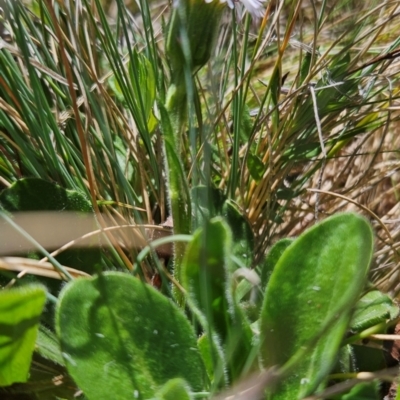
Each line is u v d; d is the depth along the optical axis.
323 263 0.18
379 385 0.20
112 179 0.27
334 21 0.37
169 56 0.20
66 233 0.23
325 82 0.31
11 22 0.27
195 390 0.18
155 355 0.18
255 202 0.29
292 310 0.18
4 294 0.16
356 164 0.36
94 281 0.18
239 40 0.34
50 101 0.32
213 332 0.19
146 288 0.18
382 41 0.36
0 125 0.29
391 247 0.26
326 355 0.17
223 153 0.32
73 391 0.19
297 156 0.30
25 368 0.18
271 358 0.18
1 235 0.22
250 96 0.37
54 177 0.27
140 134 0.28
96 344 0.17
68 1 0.30
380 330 0.21
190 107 0.20
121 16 0.28
